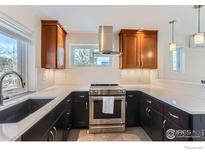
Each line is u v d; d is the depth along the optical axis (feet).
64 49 12.95
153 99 8.77
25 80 9.23
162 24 11.17
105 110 10.96
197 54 13.41
